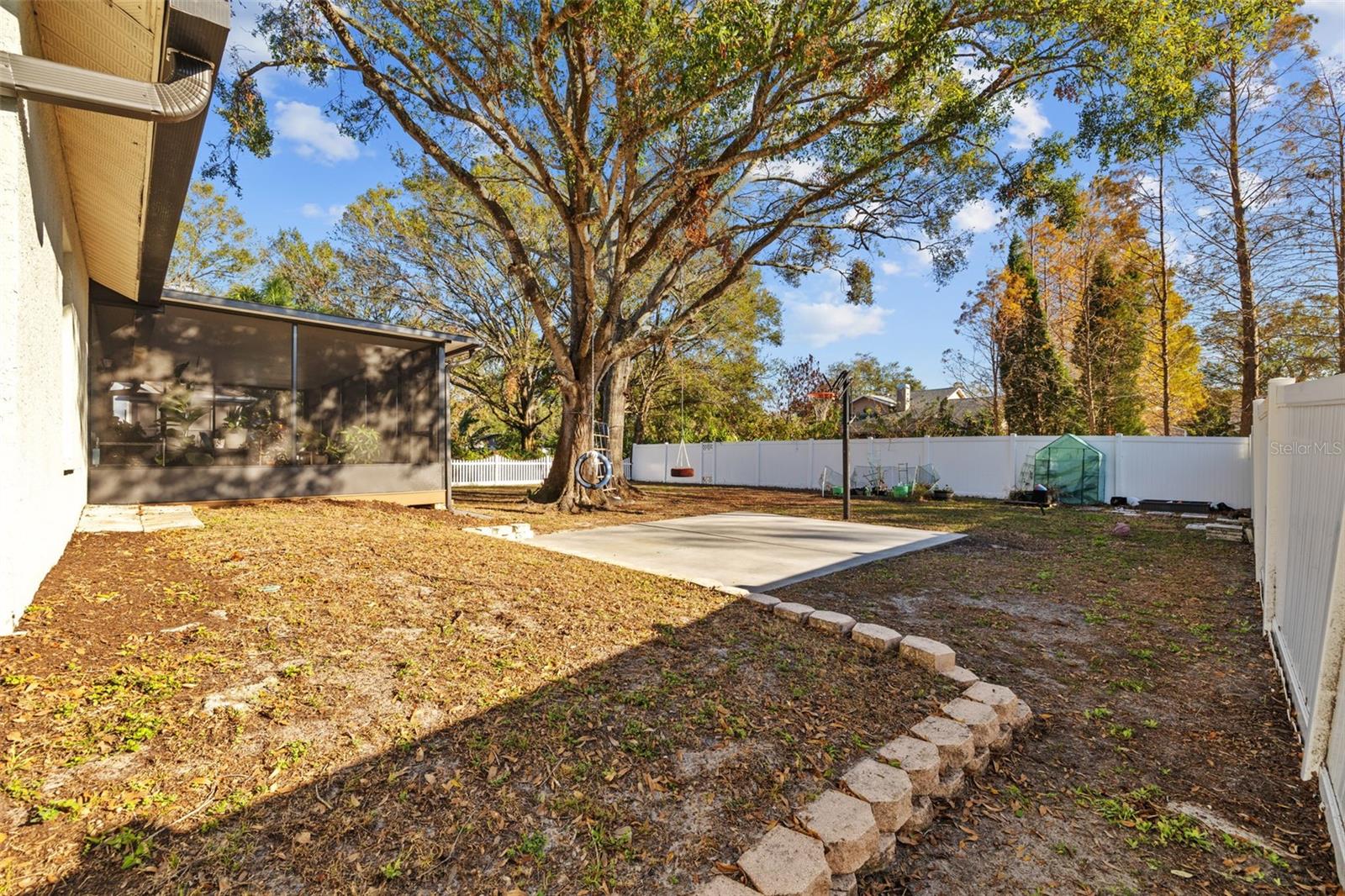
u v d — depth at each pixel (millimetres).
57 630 2707
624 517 11516
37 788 1797
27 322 2918
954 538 9016
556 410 28359
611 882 1836
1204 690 3648
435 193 18375
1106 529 10164
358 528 6074
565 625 3770
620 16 6551
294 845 1787
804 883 1807
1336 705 2301
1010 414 22750
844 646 3898
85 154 4090
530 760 2359
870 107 9367
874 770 2467
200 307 7746
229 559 4176
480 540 6352
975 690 3279
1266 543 4617
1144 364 23562
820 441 19453
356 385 9320
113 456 7309
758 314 25625
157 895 1549
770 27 7230
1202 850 2289
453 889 1736
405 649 3125
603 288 16375
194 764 2027
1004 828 2436
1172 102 8445
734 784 2375
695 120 9320
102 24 2928
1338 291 14570
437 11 8234
